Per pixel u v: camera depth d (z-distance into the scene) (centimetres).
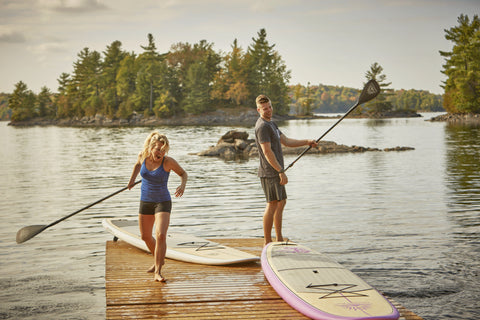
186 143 3816
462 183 1410
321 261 528
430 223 896
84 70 13225
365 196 1219
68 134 6125
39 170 2019
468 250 712
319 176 1648
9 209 1137
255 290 494
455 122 7825
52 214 1072
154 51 11925
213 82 12069
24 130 8488
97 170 2005
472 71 8525
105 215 1045
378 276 604
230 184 1505
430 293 545
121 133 6084
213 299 467
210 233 856
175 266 586
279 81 12781
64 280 617
